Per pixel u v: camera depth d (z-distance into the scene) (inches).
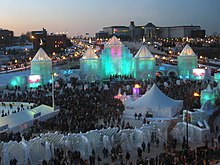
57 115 2073.1
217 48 7598.4
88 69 3710.6
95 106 2187.5
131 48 7564.0
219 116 1889.8
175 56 5895.7
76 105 2218.3
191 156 1274.6
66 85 3272.6
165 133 1592.0
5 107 2437.3
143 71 3668.8
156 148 1517.0
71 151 1378.0
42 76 3449.8
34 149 1350.9
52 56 7155.5
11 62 6048.2
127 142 1498.5
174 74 3846.0
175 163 1261.1
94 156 1349.7
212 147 1466.5
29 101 2511.1
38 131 1792.6
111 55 3811.5
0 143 1314.0
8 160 1275.8
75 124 1771.7
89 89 2952.8
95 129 1641.2
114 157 1344.7
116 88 3031.5
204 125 1665.8
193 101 2330.2
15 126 1804.9
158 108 2113.7
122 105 2342.5
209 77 3577.8
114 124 1903.3
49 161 1270.9
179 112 2148.1
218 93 2287.2
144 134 1533.0
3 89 3255.4
